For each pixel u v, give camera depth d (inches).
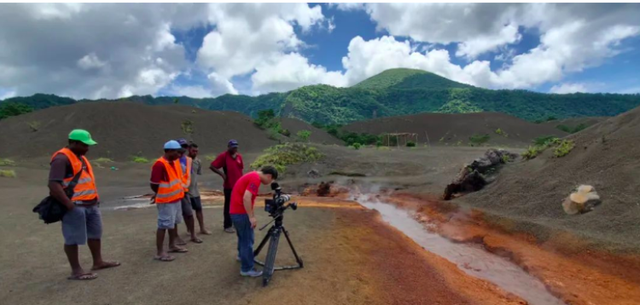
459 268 251.8
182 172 246.7
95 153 1873.8
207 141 2288.4
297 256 209.9
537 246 280.4
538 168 445.4
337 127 4141.2
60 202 168.4
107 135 2082.9
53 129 2133.4
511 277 235.9
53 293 167.6
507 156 535.8
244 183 189.3
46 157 1720.0
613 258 232.5
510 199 393.7
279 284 185.9
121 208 442.3
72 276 183.0
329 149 1186.0
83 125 2162.9
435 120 4015.8
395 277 207.0
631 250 231.8
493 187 451.8
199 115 2743.6
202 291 174.4
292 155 1032.8
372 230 322.3
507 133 3408.0
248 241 190.5
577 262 243.0
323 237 289.4
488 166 507.8
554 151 468.4
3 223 318.7
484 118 3932.1
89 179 184.9
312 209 427.2
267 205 197.0
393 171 876.0
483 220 355.3
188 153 268.7
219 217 352.5
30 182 767.7
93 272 193.5
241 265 192.9
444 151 1392.7
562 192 355.6
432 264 237.5
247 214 188.9
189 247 242.4
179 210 226.8
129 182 894.4
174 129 2348.7
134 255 224.2
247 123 2815.0
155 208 433.4
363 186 680.4
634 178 314.5
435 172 819.4
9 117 2471.7
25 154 1834.4
